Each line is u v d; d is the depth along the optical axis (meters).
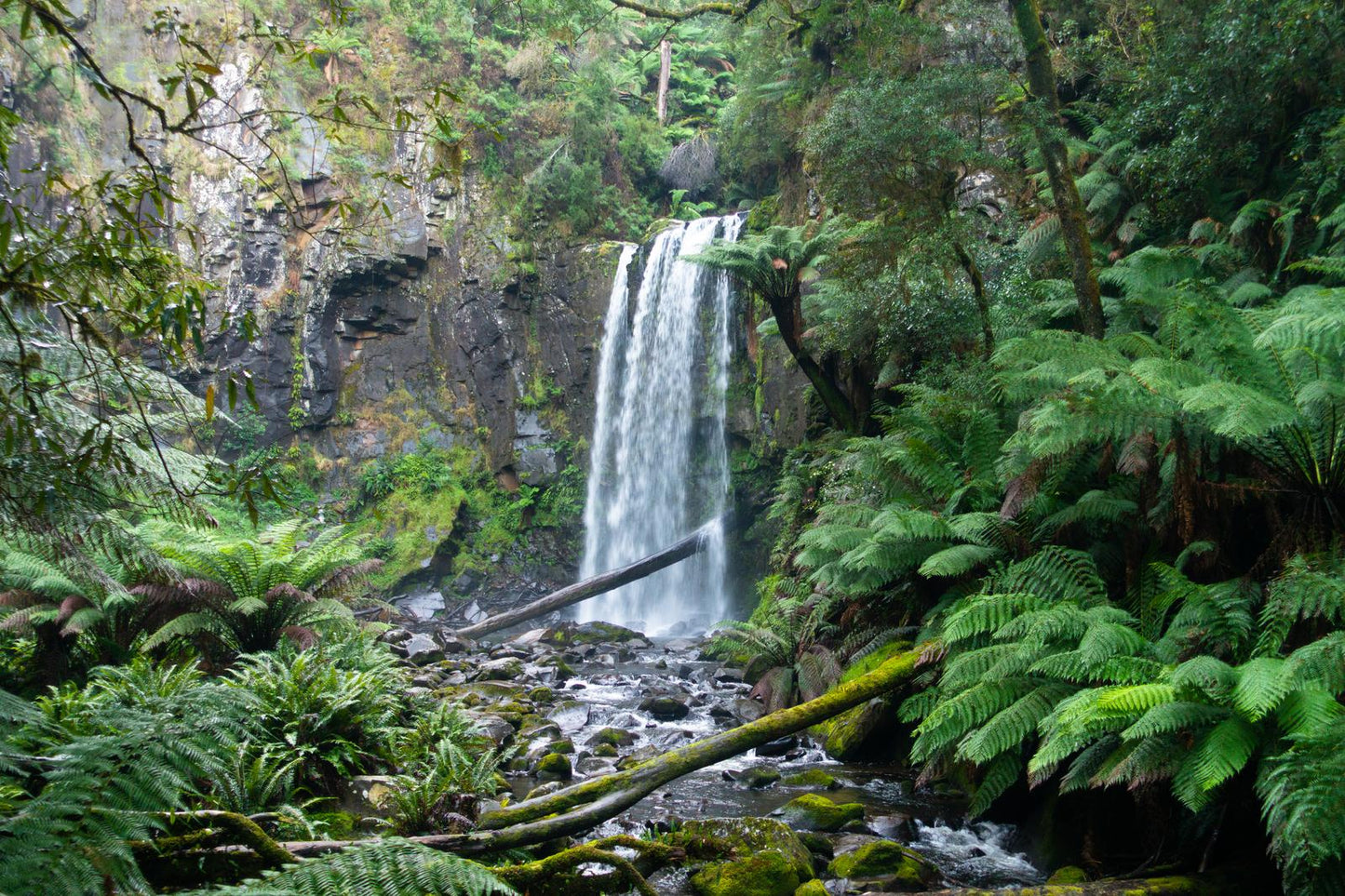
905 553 6.45
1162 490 5.19
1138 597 5.19
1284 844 3.21
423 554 20.45
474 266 22.66
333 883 2.55
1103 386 4.71
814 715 5.30
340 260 21.36
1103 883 3.92
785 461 14.41
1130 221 10.38
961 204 12.22
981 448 6.98
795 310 11.82
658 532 20.53
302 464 21.22
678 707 8.71
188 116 2.36
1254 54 8.66
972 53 8.95
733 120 20.02
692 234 21.17
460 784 4.76
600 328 22.42
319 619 8.02
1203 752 3.54
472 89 22.80
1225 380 4.75
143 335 2.47
